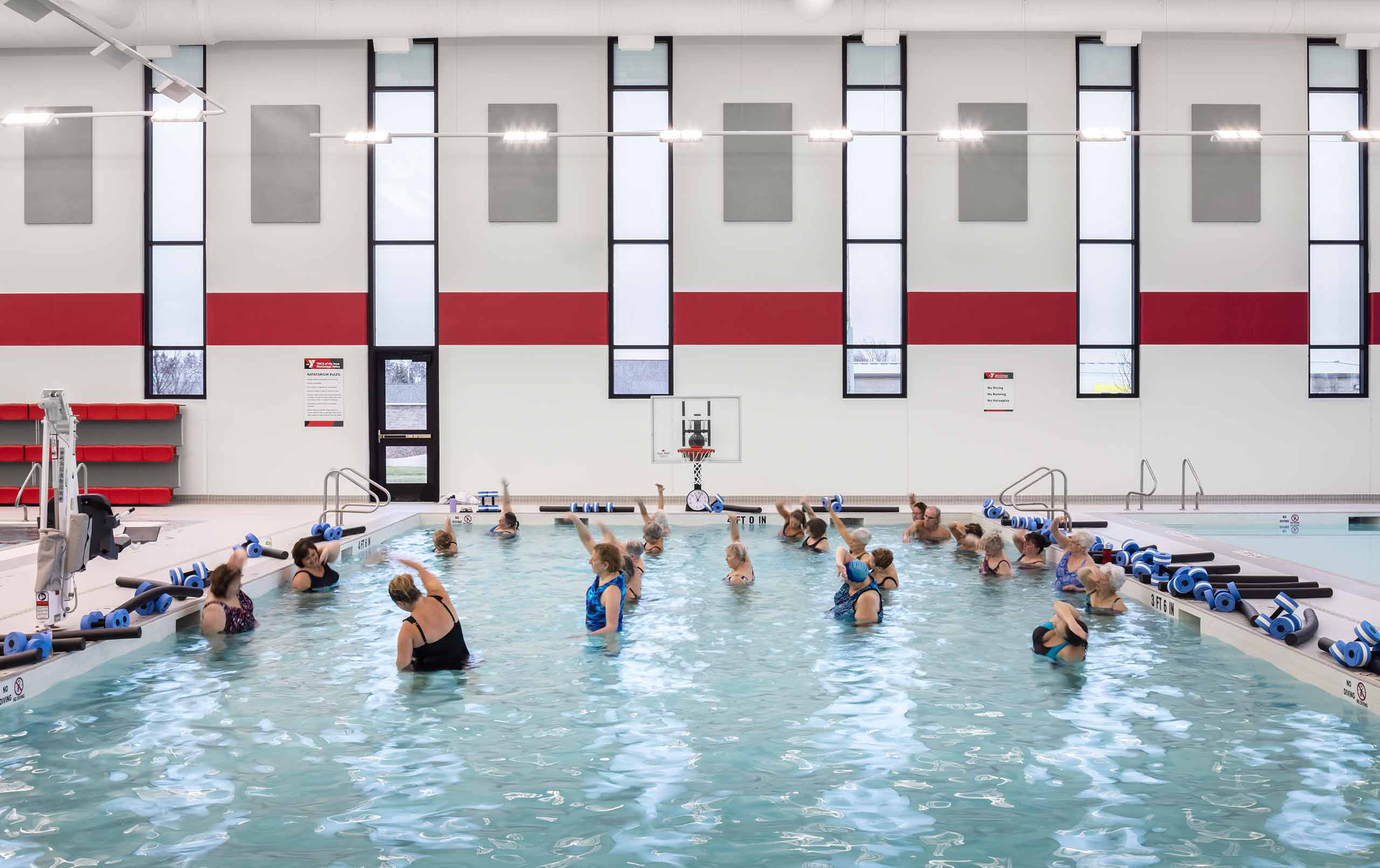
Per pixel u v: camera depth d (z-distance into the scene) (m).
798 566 10.71
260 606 8.70
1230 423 15.98
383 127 15.83
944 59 15.80
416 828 4.25
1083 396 15.97
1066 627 6.96
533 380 15.93
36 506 15.29
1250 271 15.92
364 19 14.82
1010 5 14.81
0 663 6.00
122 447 15.45
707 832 4.21
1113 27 15.02
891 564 9.32
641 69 15.86
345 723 5.62
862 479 16.03
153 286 15.91
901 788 4.69
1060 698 6.08
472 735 5.43
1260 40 15.79
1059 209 15.87
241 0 14.66
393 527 13.18
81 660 6.54
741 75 15.83
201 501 15.90
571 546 12.18
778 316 15.92
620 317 15.98
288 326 15.82
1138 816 4.36
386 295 15.96
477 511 14.48
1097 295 15.99
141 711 5.82
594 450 16.00
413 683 6.39
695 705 5.98
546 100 15.84
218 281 15.77
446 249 15.83
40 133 15.70
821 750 5.21
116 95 15.73
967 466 16.03
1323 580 8.91
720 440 15.99
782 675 6.61
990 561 10.01
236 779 4.79
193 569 8.58
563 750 5.21
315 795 4.61
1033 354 15.92
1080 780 4.77
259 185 15.75
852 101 15.88
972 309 15.92
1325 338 16.08
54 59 15.70
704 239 15.88
